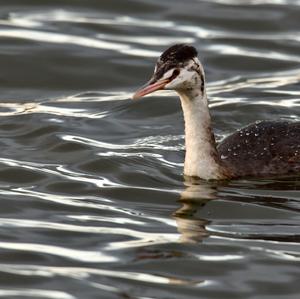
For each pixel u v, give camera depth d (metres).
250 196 16.38
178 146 18.67
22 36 24.22
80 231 15.20
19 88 22.22
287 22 25.41
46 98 21.62
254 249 14.48
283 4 26.17
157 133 19.44
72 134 19.23
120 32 24.78
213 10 25.92
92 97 21.69
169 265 14.03
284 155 17.27
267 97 21.22
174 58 16.08
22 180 17.19
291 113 20.17
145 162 17.80
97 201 16.38
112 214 15.84
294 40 24.53
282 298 13.17
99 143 18.81
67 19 25.36
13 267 13.98
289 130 17.66
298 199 16.28
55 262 14.16
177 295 13.20
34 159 18.05
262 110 20.31
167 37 24.56
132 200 16.39
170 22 25.39
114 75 22.78
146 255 14.34
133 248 14.57
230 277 13.70
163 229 15.23
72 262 14.16
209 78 22.72
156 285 13.47
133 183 17.03
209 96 21.33
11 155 18.22
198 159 16.91
